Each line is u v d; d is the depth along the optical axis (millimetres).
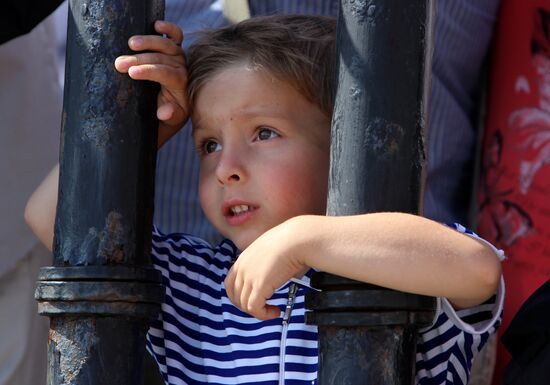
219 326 3002
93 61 2314
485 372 3660
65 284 2229
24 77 4082
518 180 3807
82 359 2221
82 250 2262
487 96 4027
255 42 2928
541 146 3787
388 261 2240
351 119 2135
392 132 2117
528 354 2523
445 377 2672
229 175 2828
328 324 2143
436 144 3854
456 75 3932
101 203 2275
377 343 2119
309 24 3059
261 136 2889
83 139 2293
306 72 2898
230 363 2928
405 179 2129
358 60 2131
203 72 2908
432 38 2213
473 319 2627
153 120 2387
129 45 2348
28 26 3555
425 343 2666
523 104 3861
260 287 2355
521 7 3916
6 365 3994
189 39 3566
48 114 4188
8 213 3988
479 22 3904
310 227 2322
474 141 4059
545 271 3697
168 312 3035
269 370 2863
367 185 2127
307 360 2828
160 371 2992
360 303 2131
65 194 2299
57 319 2262
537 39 3869
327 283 2211
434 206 3812
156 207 3625
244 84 2869
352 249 2256
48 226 2973
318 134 2898
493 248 2434
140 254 2309
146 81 2357
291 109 2875
